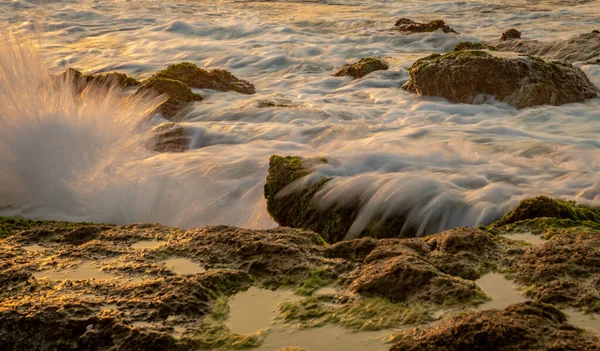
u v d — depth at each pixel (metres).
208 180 6.38
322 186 5.41
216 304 2.69
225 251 3.17
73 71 10.20
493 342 2.13
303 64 14.52
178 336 2.45
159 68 14.48
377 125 8.15
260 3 27.14
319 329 2.47
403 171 5.73
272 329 2.50
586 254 2.88
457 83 9.73
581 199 5.05
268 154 6.98
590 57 12.90
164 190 6.19
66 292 2.78
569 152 6.52
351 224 5.13
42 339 2.46
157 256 3.19
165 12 23.84
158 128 7.88
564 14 21.36
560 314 2.35
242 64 14.80
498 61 9.57
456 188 5.30
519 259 2.96
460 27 20.02
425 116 9.02
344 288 2.77
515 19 21.05
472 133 7.60
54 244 3.48
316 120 8.75
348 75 12.46
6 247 3.41
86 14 22.62
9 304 2.65
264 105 9.50
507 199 5.08
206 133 7.78
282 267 2.96
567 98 9.59
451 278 2.70
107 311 2.57
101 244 3.38
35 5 23.84
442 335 2.22
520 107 9.29
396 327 2.43
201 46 16.95
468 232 3.20
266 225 5.77
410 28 18.23
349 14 23.52
